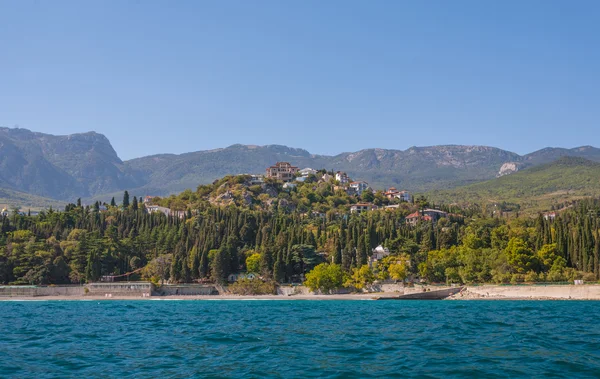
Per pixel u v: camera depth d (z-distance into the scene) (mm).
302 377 45031
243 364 50875
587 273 186000
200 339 69250
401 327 83625
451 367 48906
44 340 69812
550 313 112125
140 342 66875
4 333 78500
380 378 44562
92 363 52250
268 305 159750
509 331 76438
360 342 65562
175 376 46031
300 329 81750
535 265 196375
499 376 45188
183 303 178000
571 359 52594
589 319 96500
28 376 46656
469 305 148125
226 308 143125
